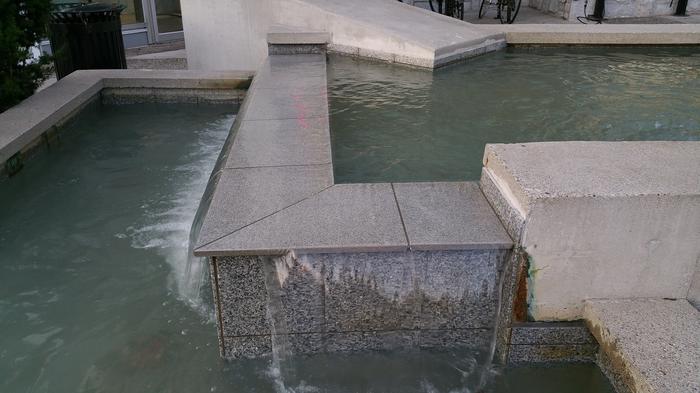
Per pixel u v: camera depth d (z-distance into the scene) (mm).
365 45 7332
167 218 4172
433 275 2660
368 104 5570
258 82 5758
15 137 4484
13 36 5207
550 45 7988
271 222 2760
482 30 7914
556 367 2777
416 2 13820
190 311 3182
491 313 2777
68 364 2838
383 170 4090
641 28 8164
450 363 2807
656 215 2426
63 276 3512
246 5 8203
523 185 2520
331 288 2662
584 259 2527
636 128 4898
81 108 5922
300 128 4223
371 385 2689
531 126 4953
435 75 6598
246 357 2838
